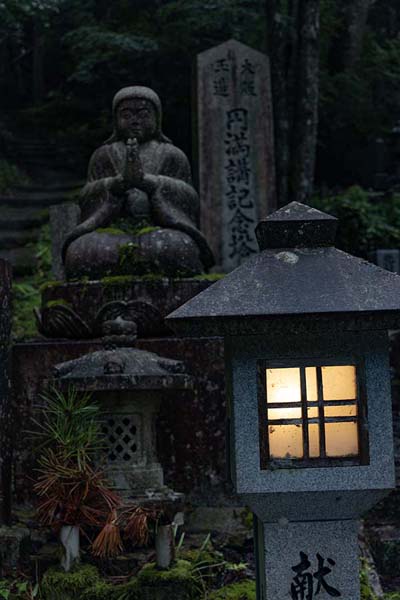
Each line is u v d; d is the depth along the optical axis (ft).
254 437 9.29
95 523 12.22
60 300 17.74
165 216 18.39
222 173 32.83
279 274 9.20
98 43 45.14
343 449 9.36
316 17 36.86
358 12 49.88
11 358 15.10
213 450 15.57
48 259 35.45
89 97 59.77
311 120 36.83
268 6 36.78
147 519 12.36
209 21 43.01
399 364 20.84
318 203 40.29
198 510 15.26
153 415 13.24
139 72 47.52
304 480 9.25
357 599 9.66
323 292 8.93
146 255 17.89
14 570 13.26
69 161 56.44
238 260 32.60
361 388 9.32
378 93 50.14
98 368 12.80
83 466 12.16
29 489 15.31
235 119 33.01
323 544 9.72
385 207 40.91
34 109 62.28
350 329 8.82
